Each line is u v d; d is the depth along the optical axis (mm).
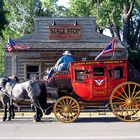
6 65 31766
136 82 19734
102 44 31891
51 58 31438
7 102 20484
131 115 19547
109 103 19641
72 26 32344
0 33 42125
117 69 19656
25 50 31000
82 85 19625
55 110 19453
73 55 31141
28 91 19719
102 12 43531
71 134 15289
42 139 14133
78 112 19484
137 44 51906
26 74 31641
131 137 14422
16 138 14406
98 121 19688
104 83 19578
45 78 20328
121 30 51906
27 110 23625
